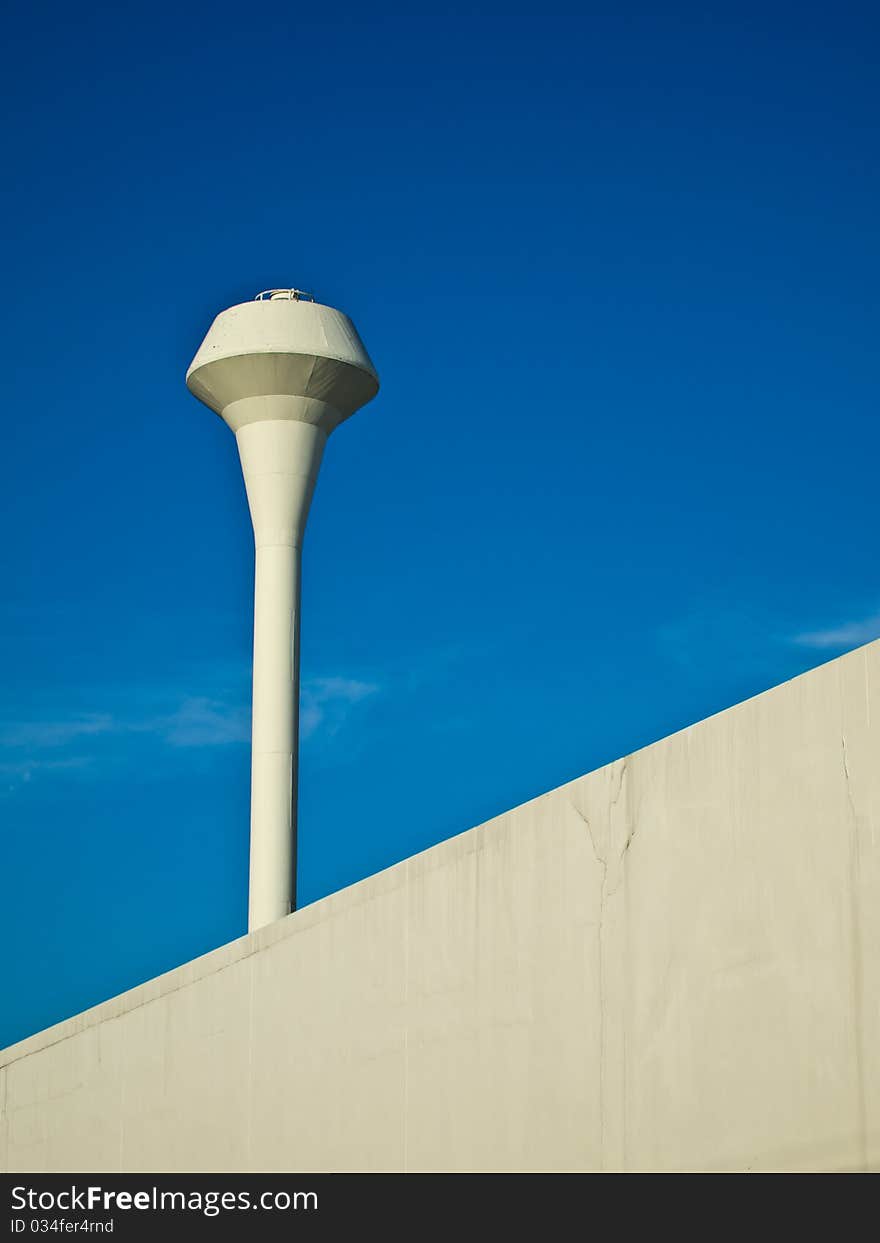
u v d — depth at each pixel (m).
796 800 10.73
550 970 13.57
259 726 38.31
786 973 10.68
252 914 37.09
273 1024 19.17
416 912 16.09
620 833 12.70
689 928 11.72
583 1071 12.92
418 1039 15.77
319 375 39.41
